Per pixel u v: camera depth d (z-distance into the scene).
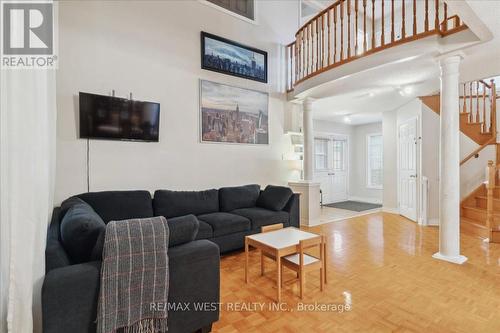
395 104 5.36
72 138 2.98
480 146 4.40
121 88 3.31
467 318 1.88
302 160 5.25
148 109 3.39
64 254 1.50
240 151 4.48
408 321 1.85
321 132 7.27
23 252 1.23
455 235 2.98
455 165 2.97
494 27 2.27
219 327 1.80
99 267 1.36
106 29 3.21
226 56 4.31
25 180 1.25
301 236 2.46
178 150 3.79
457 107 2.94
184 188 3.84
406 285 2.39
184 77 3.85
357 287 2.36
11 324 1.20
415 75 3.54
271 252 2.18
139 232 1.44
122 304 1.35
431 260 2.99
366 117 6.79
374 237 3.94
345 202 7.52
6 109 1.21
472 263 2.89
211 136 4.12
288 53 5.20
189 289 1.61
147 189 3.50
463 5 1.96
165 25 3.68
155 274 1.43
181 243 1.67
